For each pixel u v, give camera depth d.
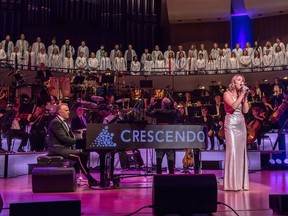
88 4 17.89
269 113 11.16
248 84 15.13
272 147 10.87
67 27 17.59
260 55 15.27
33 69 14.32
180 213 3.50
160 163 6.48
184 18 18.77
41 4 17.08
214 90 13.09
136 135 5.57
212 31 19.03
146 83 12.56
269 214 3.54
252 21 18.72
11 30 16.78
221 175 8.02
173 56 15.99
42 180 5.26
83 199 4.59
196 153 6.36
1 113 9.77
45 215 3.00
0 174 7.69
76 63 15.23
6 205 4.05
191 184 3.50
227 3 18.05
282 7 17.28
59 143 6.05
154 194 3.48
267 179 6.98
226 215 3.53
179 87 15.63
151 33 19.02
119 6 18.47
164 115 6.73
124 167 9.04
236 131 5.52
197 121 10.91
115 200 4.50
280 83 12.78
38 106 10.28
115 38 18.34
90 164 9.91
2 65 13.99
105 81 11.80
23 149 9.87
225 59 15.62
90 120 9.97
